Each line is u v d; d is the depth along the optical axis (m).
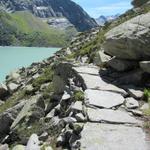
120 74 17.44
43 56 131.12
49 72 28.19
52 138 13.98
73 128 12.52
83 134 11.58
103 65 18.80
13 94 30.28
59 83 18.92
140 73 16.55
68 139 12.56
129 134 11.62
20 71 41.84
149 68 15.95
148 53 16.39
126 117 13.06
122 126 12.32
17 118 18.84
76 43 43.34
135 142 11.02
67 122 13.81
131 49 16.66
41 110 18.48
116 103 14.29
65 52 40.62
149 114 13.53
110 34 17.80
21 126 17.80
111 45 17.44
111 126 12.27
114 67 17.83
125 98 15.09
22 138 16.84
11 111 20.19
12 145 17.06
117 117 12.99
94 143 10.94
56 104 18.39
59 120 15.02
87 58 25.89
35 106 18.62
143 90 15.68
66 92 17.38
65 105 16.09
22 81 35.16
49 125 15.77
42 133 15.52
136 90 15.63
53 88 19.73
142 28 16.41
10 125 19.42
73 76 17.94
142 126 12.45
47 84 25.14
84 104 14.19
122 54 17.36
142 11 29.98
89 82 16.36
